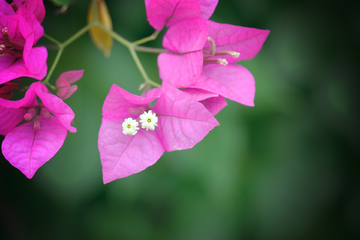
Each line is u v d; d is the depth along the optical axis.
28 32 0.34
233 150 0.45
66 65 0.45
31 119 0.34
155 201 0.45
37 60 0.34
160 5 0.35
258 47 0.35
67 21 0.45
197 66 0.34
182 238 0.45
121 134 0.34
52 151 0.34
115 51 0.45
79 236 0.45
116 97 0.33
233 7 0.45
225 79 0.35
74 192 0.44
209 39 0.34
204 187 0.45
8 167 0.43
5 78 0.33
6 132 0.34
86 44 0.45
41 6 0.34
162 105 0.34
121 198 0.45
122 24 0.45
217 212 0.45
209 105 0.35
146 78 0.37
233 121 0.45
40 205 0.44
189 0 0.34
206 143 0.45
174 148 0.34
